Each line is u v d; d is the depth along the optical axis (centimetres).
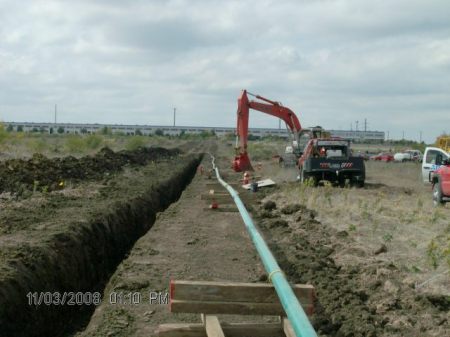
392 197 1884
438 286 750
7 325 618
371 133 17338
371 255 945
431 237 1109
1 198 1325
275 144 9225
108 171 2275
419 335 568
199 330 562
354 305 645
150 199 1678
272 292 571
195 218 1363
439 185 1716
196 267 873
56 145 4178
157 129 18938
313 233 1146
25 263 748
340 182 2262
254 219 1350
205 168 3753
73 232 969
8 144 3231
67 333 758
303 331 438
